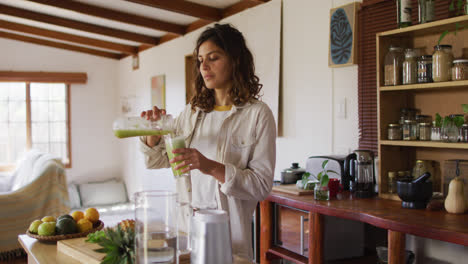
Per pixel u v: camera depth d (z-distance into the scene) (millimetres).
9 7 5141
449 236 1636
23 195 4391
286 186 2791
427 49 2439
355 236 2494
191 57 5129
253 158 1548
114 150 7613
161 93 5902
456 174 2070
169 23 5105
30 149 6961
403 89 2354
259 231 2953
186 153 1341
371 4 2771
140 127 1370
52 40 6965
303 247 2430
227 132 1605
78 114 7309
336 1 3057
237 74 1586
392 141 2357
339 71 3055
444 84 2096
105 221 5738
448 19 2088
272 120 1599
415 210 2059
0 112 6797
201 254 1028
